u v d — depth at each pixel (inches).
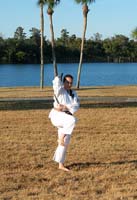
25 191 267.4
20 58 5128.0
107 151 366.3
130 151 367.2
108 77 2677.2
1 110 665.6
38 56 5226.4
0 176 297.0
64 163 328.8
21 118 563.2
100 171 308.7
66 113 312.7
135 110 652.7
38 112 633.6
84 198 254.8
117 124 509.0
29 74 3125.0
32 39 5231.3
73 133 446.6
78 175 299.4
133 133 449.4
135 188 272.8
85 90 1184.2
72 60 5615.2
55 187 275.6
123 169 313.9
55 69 1393.9
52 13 1371.8
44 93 1076.5
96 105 730.2
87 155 352.5
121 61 5802.2
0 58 5137.8
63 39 5757.9
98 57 5797.2
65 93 313.4
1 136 432.1
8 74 3120.1
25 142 403.2
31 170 311.7
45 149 374.6
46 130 467.5
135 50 5797.2
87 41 5738.2
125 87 1314.0
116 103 768.3
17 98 908.0
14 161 334.6
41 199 253.1
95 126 493.4
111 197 256.4
